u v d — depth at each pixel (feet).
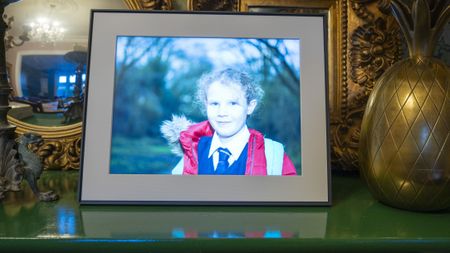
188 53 1.73
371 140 1.60
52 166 2.24
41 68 2.23
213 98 1.70
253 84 1.71
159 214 1.53
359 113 2.25
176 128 1.68
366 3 2.27
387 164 1.52
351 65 2.26
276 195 1.63
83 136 1.64
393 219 1.48
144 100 1.69
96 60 1.69
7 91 1.71
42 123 2.24
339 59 2.26
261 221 1.45
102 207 1.61
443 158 1.43
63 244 1.25
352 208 1.63
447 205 1.49
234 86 1.71
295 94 1.71
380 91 1.62
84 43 2.23
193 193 1.63
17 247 1.24
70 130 2.24
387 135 1.52
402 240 1.28
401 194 1.51
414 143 1.45
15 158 1.68
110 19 1.72
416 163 1.45
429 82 1.49
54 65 2.23
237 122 1.69
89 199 1.61
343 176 2.27
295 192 1.64
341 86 2.25
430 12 1.55
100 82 1.68
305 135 1.68
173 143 1.67
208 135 1.68
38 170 1.70
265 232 1.33
